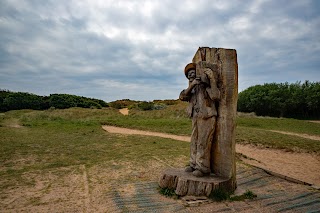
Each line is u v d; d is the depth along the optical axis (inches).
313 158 450.0
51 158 419.5
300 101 1573.6
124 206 217.3
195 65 259.4
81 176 317.7
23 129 788.6
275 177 311.6
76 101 1839.3
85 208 217.8
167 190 247.8
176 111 1323.8
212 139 254.7
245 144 565.6
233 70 244.2
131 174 324.2
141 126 911.7
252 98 1729.8
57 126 868.6
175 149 495.8
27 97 1729.8
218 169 253.0
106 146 530.9
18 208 219.8
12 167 363.3
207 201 221.0
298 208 208.8
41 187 276.7
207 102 249.6
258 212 201.2
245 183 284.8
